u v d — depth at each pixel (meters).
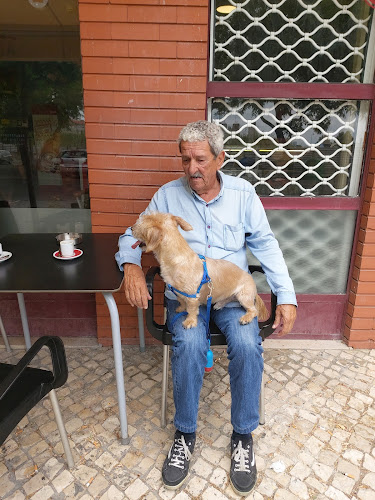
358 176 2.49
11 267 1.77
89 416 2.03
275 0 2.20
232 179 1.89
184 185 1.90
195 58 2.14
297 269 2.69
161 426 1.96
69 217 2.88
